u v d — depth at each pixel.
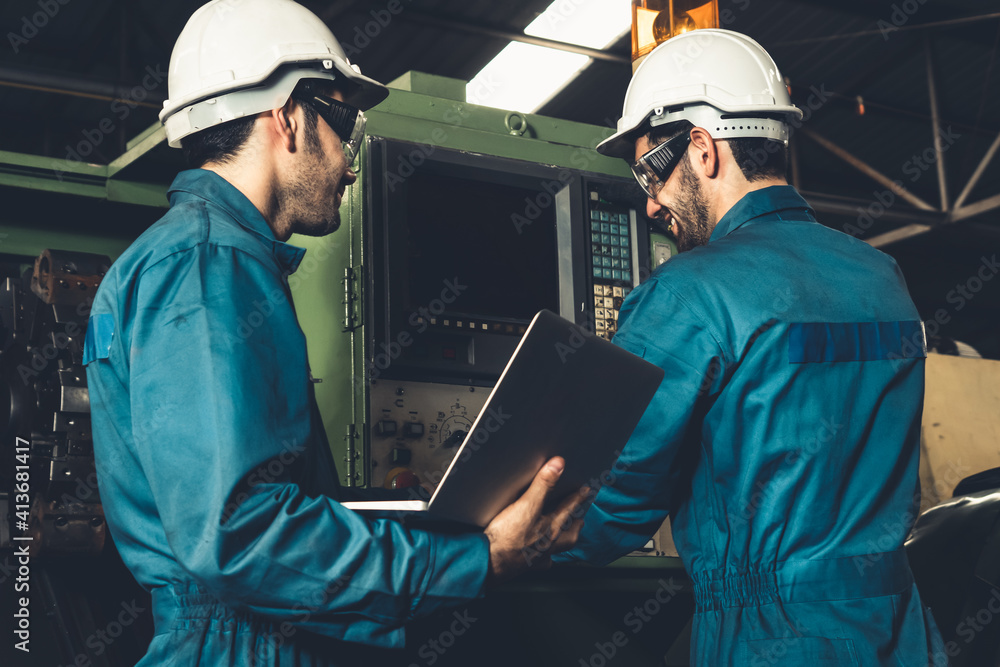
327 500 0.96
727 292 1.18
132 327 0.99
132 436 1.02
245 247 1.03
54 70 5.32
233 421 0.91
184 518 0.90
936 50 6.31
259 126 1.16
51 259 1.67
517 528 1.03
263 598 0.91
